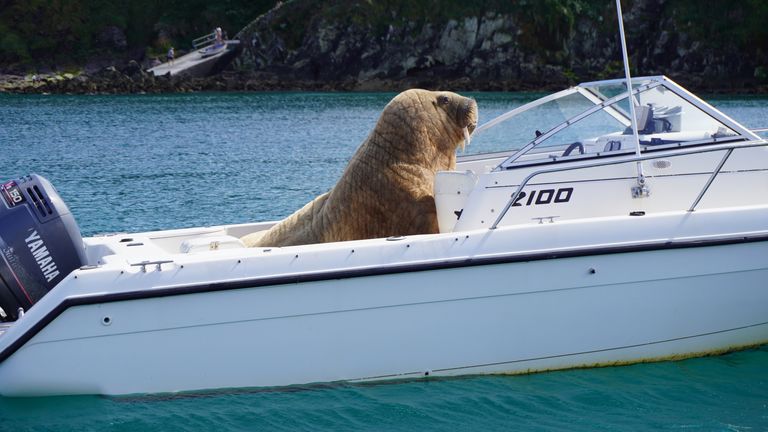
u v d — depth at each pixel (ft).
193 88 318.86
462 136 35.99
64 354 28.58
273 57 337.52
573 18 348.18
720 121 33.91
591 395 30.83
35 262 31.01
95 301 28.35
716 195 33.55
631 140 33.68
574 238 30.50
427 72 344.28
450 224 33.88
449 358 30.60
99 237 35.88
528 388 31.22
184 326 28.94
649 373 32.30
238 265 29.14
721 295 31.86
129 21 364.38
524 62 346.33
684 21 347.36
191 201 78.69
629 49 352.49
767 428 28.94
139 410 29.07
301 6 341.00
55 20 351.87
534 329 30.89
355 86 339.16
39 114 210.38
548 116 37.65
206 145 137.80
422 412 29.66
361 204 34.09
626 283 30.99
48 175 99.91
